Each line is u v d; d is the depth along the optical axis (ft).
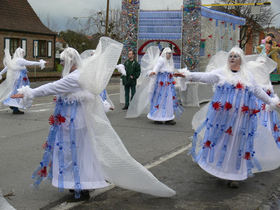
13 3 98.89
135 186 13.14
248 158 14.73
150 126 28.71
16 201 13.34
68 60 12.65
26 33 97.09
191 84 40.81
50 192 14.29
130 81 37.14
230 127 14.47
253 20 131.95
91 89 12.62
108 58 12.80
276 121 18.42
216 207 13.26
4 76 74.23
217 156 14.71
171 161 19.07
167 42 43.47
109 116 33.30
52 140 12.96
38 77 79.25
